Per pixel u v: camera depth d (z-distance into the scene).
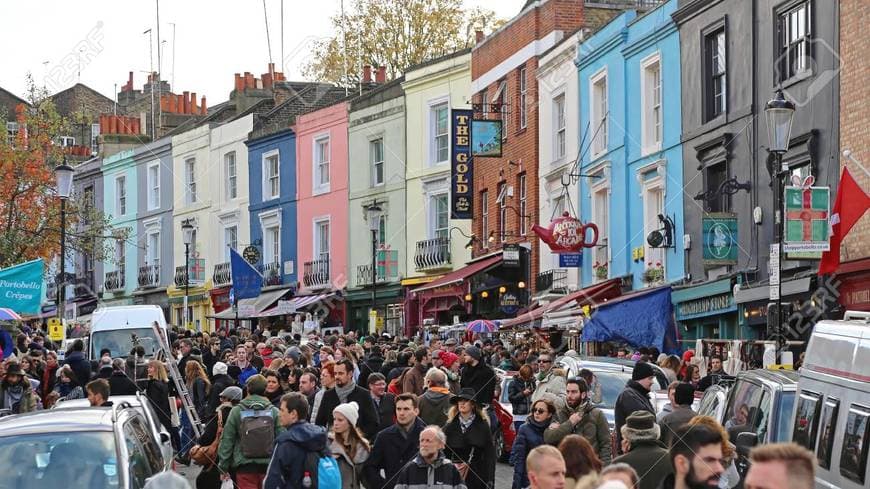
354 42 56.34
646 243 29.64
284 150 50.81
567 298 30.80
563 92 34.78
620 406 12.66
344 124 47.47
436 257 41.91
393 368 21.28
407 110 44.25
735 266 25.53
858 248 21.33
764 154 24.61
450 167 41.50
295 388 17.98
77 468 9.91
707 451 6.79
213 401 17.36
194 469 19.20
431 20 55.94
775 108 17.55
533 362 24.36
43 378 22.75
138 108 69.69
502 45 38.84
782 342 18.89
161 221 58.34
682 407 11.64
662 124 29.16
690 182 27.66
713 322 26.33
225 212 54.09
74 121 60.25
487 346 29.25
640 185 30.11
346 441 11.41
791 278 22.50
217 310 53.19
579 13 35.84
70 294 63.06
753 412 11.59
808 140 22.89
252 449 12.30
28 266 24.08
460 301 39.88
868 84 21.08
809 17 23.17
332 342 24.97
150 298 59.09
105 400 13.36
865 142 21.12
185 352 23.16
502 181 38.78
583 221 33.50
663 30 28.95
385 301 45.09
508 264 36.34
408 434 11.41
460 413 12.65
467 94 41.62
